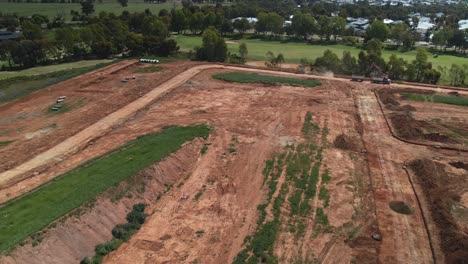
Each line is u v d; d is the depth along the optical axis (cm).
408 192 4178
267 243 3381
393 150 5088
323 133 5469
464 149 5109
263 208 3859
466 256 3142
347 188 4212
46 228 3125
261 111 6141
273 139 5253
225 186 4234
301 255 3259
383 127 5756
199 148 4984
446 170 4606
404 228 3619
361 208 3894
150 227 3591
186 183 4291
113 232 3447
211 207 3894
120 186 3844
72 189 3712
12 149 4819
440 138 5403
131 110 6094
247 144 5109
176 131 5259
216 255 3259
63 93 6850
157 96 6700
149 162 4312
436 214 3791
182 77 7756
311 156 4844
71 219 3294
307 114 6075
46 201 3512
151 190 4044
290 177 4384
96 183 3822
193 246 3362
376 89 7331
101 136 5191
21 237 2989
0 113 5991
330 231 3556
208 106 6306
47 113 5994
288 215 3762
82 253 3158
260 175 4428
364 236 3500
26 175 4197
